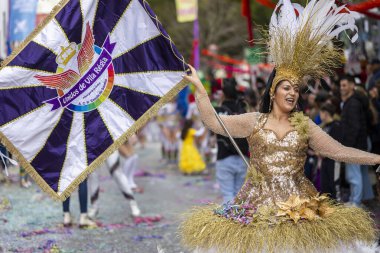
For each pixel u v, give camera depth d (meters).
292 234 4.32
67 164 5.38
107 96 5.42
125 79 5.43
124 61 5.43
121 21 5.41
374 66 9.94
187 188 11.66
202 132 13.47
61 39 5.34
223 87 7.55
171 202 9.98
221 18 25.95
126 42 5.42
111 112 5.43
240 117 4.89
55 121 5.37
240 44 25.59
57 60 5.34
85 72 5.39
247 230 4.39
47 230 7.55
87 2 5.36
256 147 4.76
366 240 4.62
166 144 15.84
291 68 4.78
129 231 7.71
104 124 5.42
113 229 7.81
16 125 5.30
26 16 9.51
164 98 5.39
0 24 10.50
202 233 4.54
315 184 8.18
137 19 5.40
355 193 7.80
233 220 4.52
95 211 8.35
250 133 4.86
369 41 10.13
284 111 4.76
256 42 5.34
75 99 5.38
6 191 10.34
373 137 8.25
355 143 7.61
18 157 5.32
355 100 7.69
